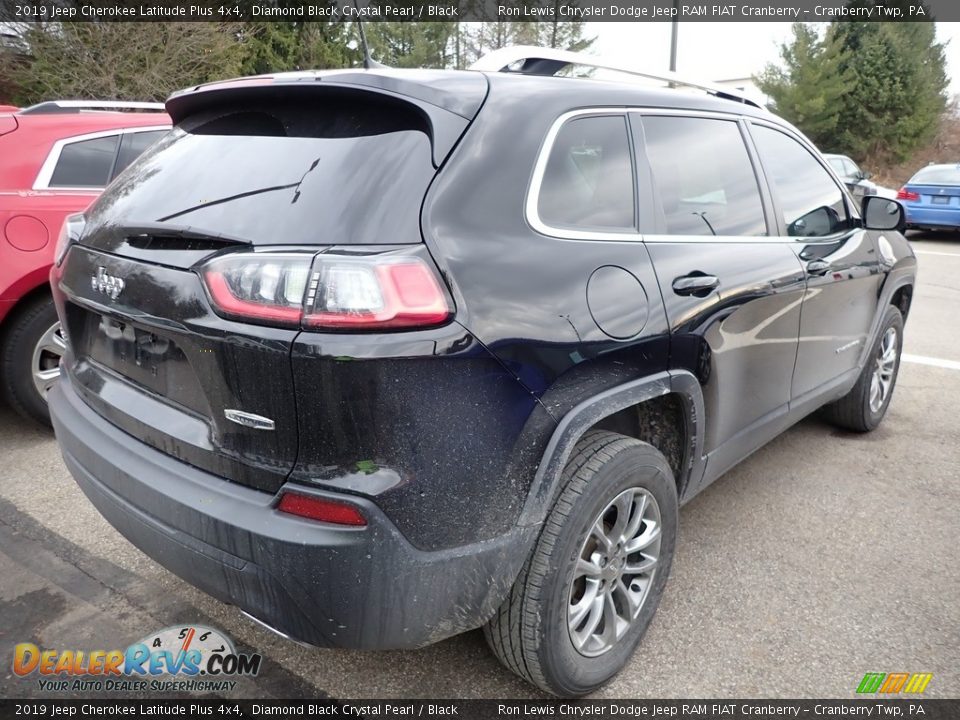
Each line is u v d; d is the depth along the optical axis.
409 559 1.61
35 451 3.77
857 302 3.53
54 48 14.27
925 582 2.77
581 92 2.17
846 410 4.05
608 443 2.05
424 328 1.56
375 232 1.61
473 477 1.67
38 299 3.69
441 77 1.94
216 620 2.51
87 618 2.50
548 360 1.78
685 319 2.21
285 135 1.91
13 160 3.74
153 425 1.88
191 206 1.87
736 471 3.72
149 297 1.80
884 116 32.72
